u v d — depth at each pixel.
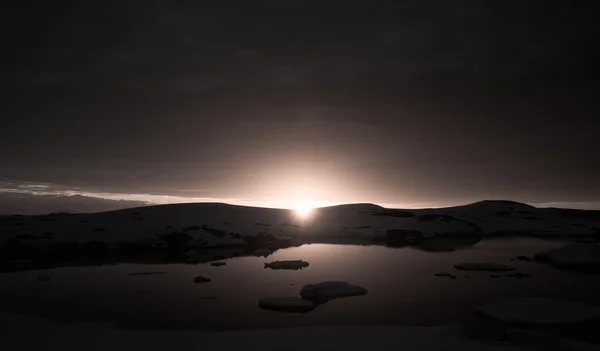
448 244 55.12
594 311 16.30
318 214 77.94
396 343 12.66
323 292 22.83
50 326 15.50
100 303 20.94
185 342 13.15
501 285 25.73
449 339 13.03
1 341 13.31
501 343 12.54
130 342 13.17
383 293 23.23
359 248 50.22
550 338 12.86
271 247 51.53
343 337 13.44
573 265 33.47
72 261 38.03
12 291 24.28
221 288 25.12
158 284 26.58
